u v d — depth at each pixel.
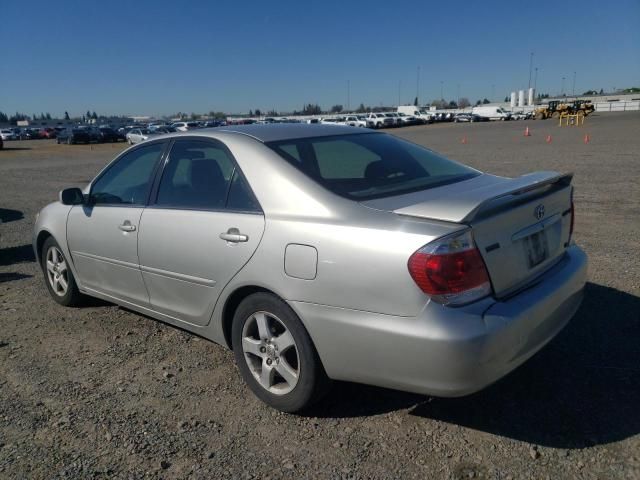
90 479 2.81
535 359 3.82
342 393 3.54
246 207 3.41
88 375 3.90
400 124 67.19
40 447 3.08
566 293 3.23
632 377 3.54
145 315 4.60
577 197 10.16
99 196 4.65
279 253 3.14
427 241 2.69
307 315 3.03
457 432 3.08
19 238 8.59
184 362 4.05
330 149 3.71
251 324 3.45
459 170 3.90
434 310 2.67
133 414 3.38
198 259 3.61
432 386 2.72
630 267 5.62
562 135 32.59
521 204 3.06
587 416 3.16
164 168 4.09
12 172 21.62
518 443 2.96
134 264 4.16
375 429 3.15
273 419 3.29
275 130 3.89
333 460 2.89
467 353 2.62
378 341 2.80
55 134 71.25
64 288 5.22
